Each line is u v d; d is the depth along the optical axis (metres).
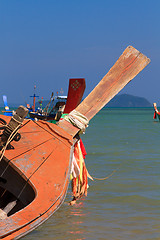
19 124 4.73
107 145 18.67
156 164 12.46
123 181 9.88
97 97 7.82
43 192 4.87
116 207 7.55
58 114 8.52
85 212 7.22
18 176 5.23
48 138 6.75
